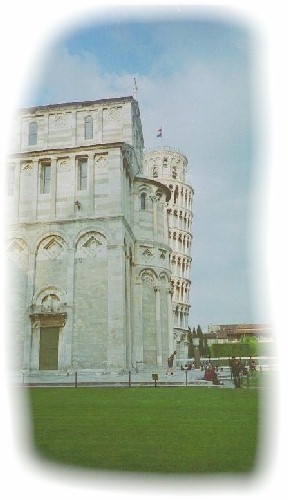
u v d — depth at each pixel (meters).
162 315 48.03
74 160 42.00
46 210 41.56
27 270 40.56
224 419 14.79
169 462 9.02
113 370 37.06
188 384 30.91
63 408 17.66
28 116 48.06
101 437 11.65
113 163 40.94
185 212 107.31
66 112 48.19
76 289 39.44
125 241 41.34
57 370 37.84
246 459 9.11
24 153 42.66
